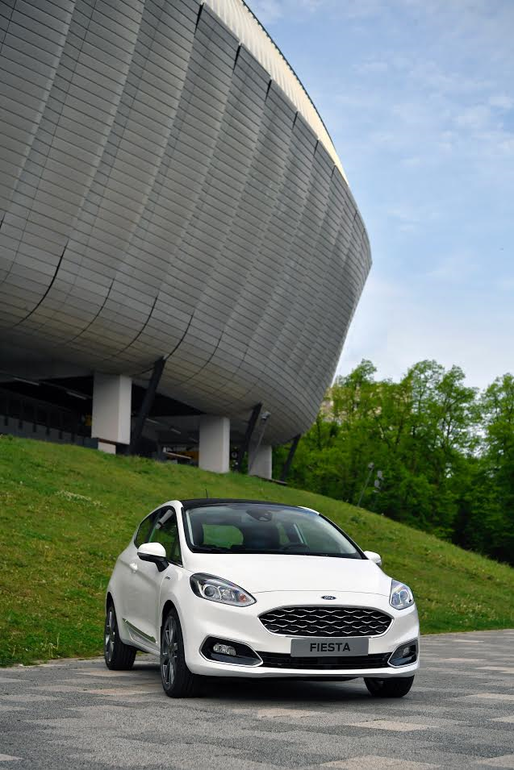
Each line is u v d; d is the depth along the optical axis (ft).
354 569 25.34
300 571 24.49
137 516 95.40
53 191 124.57
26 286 127.13
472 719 20.10
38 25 114.83
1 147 117.50
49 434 176.14
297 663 23.00
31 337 139.03
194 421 200.34
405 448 224.74
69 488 101.04
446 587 113.50
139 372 157.28
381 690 24.98
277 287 173.17
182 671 23.54
